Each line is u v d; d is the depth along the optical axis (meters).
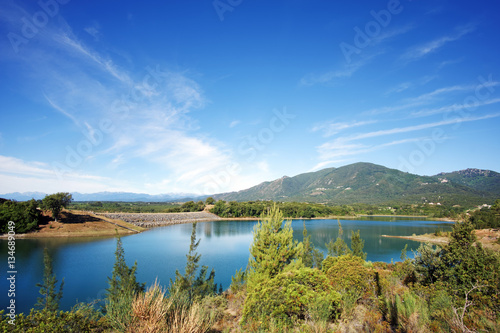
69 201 69.75
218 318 12.74
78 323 10.09
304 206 167.12
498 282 10.79
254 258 17.92
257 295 12.25
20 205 61.72
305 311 11.45
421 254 18.48
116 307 6.81
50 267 15.88
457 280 13.33
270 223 17.73
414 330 8.32
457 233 16.08
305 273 13.52
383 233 90.06
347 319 10.97
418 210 171.62
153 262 42.78
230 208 152.25
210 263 43.75
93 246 53.41
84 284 30.02
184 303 7.79
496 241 47.88
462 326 7.21
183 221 120.69
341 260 17.61
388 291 14.74
